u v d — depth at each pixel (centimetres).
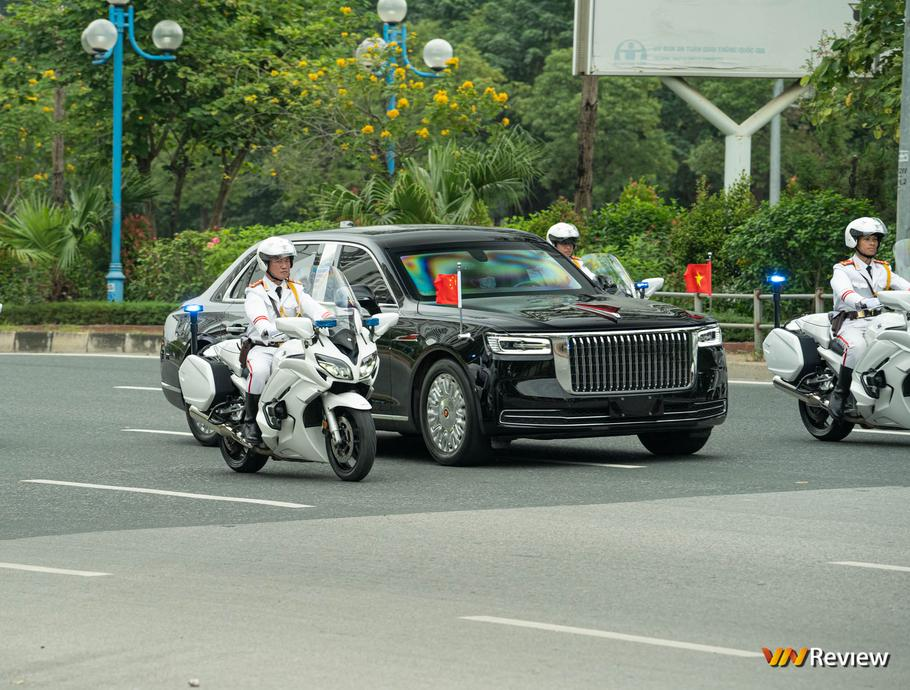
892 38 5003
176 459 3042
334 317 2650
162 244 6819
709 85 15738
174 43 6775
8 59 8262
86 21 7888
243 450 2834
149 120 7988
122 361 5350
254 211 16450
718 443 3219
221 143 8275
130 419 3738
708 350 2925
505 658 1471
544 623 1617
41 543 2120
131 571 1911
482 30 16875
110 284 6625
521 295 3045
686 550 2017
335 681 1392
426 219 6253
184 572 1902
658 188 16088
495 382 2784
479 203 6359
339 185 6556
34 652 1512
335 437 2667
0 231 6869
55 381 4616
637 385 2848
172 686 1385
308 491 2577
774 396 4141
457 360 2855
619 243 6781
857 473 2744
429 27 16400
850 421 3188
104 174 7144
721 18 7644
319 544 2083
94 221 6919
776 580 1828
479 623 1619
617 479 2683
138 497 2533
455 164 6431
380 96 7356
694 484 2616
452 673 1416
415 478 2719
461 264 3102
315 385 2656
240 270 3344
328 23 8350
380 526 2219
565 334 2802
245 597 1755
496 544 2069
